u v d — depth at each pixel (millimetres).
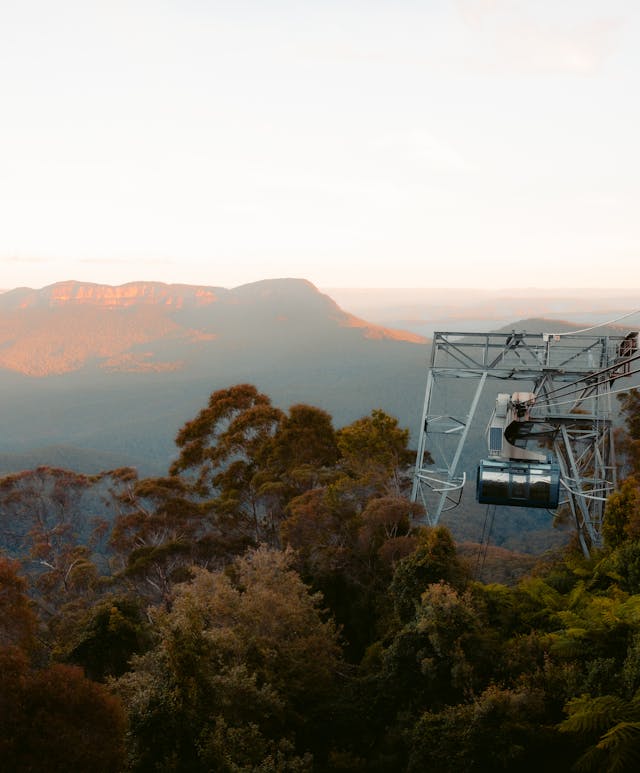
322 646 27484
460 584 27875
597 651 21859
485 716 20062
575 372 42938
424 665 23234
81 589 52281
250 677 23266
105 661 31422
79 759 15680
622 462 55344
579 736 19484
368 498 38312
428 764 20500
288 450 52531
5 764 15211
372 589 34469
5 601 27078
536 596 29156
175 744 20781
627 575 29453
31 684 16875
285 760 20719
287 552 31016
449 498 43594
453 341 44875
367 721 24719
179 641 22109
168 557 45438
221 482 58000
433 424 45500
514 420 33188
